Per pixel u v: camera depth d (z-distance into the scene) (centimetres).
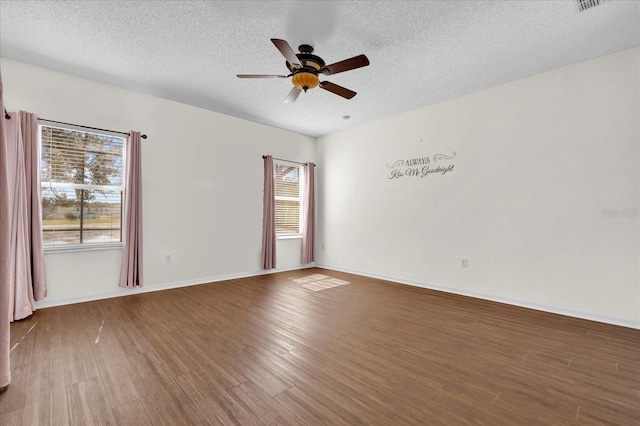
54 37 282
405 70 344
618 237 303
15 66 321
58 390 184
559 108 338
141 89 398
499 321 311
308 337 268
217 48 301
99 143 379
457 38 281
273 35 279
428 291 433
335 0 231
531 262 357
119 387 188
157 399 176
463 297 403
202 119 467
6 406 168
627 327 295
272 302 373
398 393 184
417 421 159
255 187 534
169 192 432
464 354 237
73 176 361
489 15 248
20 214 302
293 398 178
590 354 237
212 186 479
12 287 296
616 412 167
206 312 332
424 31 270
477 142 403
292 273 559
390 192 503
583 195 323
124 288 393
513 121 372
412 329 288
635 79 295
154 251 420
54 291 345
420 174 463
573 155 329
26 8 241
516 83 369
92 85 369
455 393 184
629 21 254
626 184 300
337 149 593
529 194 359
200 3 236
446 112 434
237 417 161
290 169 598
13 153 300
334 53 307
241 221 515
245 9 243
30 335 264
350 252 567
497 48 298
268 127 553
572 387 191
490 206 391
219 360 223
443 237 436
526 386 192
